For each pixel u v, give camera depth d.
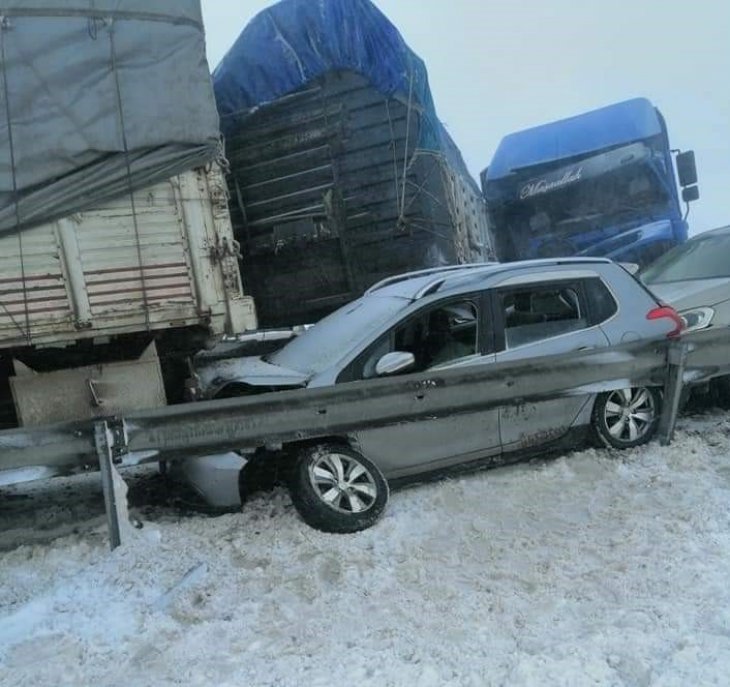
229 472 4.95
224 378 5.75
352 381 5.12
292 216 7.74
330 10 7.57
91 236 5.18
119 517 4.45
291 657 3.33
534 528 4.55
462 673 3.12
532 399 5.32
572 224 11.91
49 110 5.04
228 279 5.55
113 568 4.22
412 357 5.11
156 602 3.88
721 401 7.02
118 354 5.64
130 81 5.23
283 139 7.75
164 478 6.12
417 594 3.85
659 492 4.90
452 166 8.88
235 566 4.27
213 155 5.48
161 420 4.61
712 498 4.70
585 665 3.07
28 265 5.05
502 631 3.44
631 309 5.90
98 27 5.16
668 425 5.73
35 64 5.02
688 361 5.76
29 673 3.31
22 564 4.44
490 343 5.46
